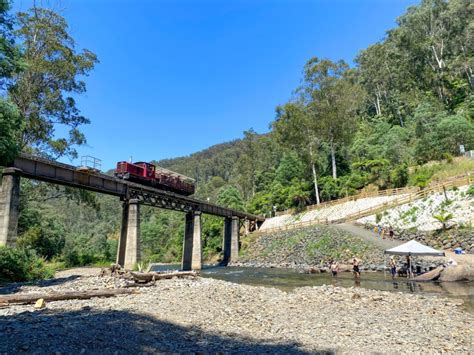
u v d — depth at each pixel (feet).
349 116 218.38
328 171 233.55
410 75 260.21
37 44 106.11
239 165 346.13
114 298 43.57
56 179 81.92
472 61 217.77
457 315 37.04
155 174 123.54
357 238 118.52
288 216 222.89
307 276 88.79
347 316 37.09
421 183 139.13
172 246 259.19
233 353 22.66
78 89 116.78
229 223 182.29
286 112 209.87
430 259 82.12
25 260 65.82
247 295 49.60
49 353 19.51
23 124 60.80
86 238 293.02
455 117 165.07
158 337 25.55
